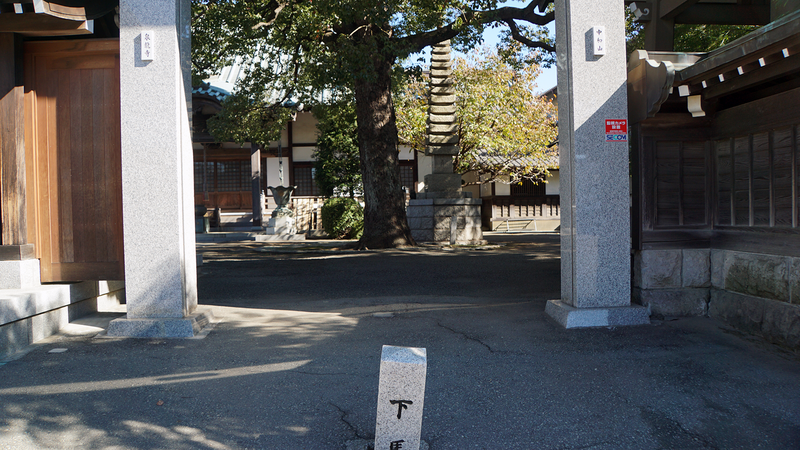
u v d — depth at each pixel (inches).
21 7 192.9
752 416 133.3
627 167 213.9
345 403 142.8
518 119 922.1
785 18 165.0
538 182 1098.1
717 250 223.6
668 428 128.0
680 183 228.5
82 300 234.1
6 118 216.8
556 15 223.8
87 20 208.7
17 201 218.1
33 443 121.5
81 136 223.3
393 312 251.1
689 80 200.4
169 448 119.7
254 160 895.7
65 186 224.2
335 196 867.4
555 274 366.3
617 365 168.9
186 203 218.2
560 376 160.6
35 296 195.2
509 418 133.9
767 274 192.7
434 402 143.4
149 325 206.1
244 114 624.7
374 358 179.5
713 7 308.5
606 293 215.8
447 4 497.0
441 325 222.4
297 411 138.1
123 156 207.9
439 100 637.3
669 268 225.6
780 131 193.0
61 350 188.2
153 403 143.2
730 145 219.3
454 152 638.5
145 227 208.7
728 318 213.3
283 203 806.5
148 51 205.2
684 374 160.2
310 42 537.6
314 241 761.0
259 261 478.9
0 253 211.2
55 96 223.5
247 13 473.1
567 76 215.0
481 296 289.9
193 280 227.5
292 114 707.4
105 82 222.7
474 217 640.4
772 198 196.9
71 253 224.1
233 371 167.3
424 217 628.7
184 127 216.7
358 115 563.8
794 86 187.8
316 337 206.2
